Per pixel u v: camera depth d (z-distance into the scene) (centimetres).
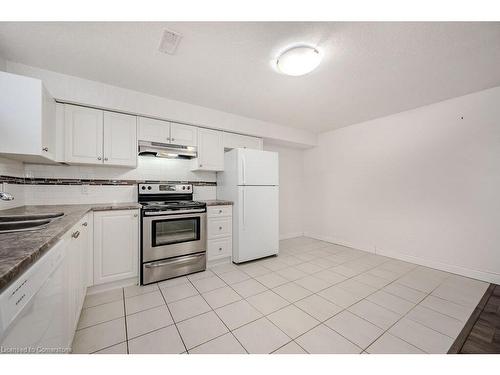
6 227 118
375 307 188
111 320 166
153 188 277
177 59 182
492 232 237
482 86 232
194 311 180
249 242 297
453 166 264
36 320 76
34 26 142
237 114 317
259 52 172
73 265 136
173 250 245
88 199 247
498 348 140
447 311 182
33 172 220
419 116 292
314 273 262
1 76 148
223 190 324
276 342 145
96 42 159
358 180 367
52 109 193
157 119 260
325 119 343
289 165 458
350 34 151
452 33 150
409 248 304
